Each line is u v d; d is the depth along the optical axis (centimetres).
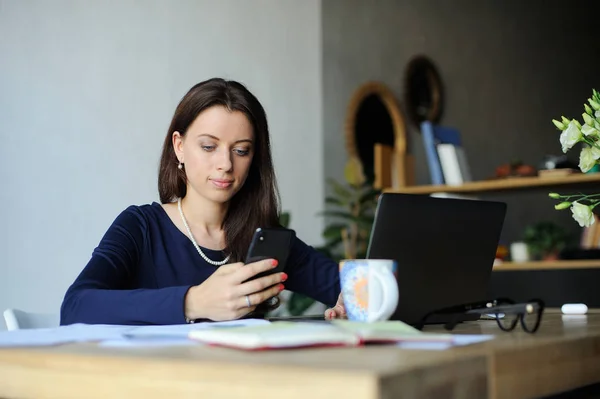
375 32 553
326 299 192
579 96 780
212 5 421
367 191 506
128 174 367
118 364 77
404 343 88
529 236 505
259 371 68
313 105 493
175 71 396
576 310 175
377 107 543
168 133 179
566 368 97
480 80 657
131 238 169
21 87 323
